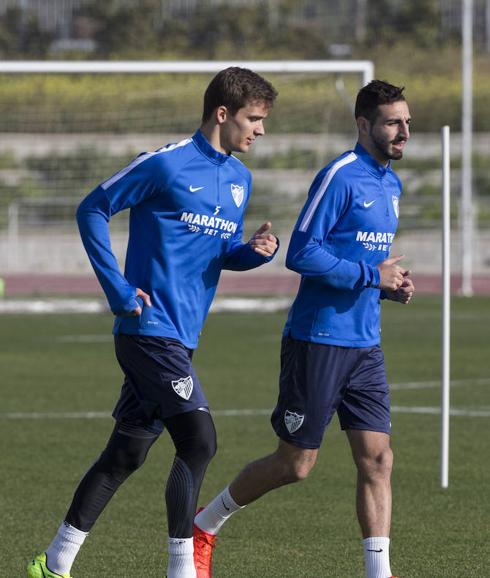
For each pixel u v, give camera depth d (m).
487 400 38.56
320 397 17.55
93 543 20.98
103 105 111.31
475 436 32.09
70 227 107.44
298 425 17.64
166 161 16.91
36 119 112.50
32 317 69.31
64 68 63.31
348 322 17.56
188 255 17.17
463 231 84.94
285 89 104.12
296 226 17.55
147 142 111.06
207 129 17.34
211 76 107.88
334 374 17.53
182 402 16.84
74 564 19.55
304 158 110.81
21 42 144.62
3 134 112.88
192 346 17.38
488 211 110.31
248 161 111.44
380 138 17.62
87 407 36.97
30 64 63.62
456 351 52.22
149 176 16.84
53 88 113.62
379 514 17.36
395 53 143.25
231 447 30.53
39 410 36.38
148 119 110.44
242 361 48.53
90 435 32.12
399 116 17.59
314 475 27.12
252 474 18.06
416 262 106.69
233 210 17.52
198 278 17.38
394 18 149.75
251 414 35.69
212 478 26.81
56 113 112.31
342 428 18.00
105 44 146.25
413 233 108.12
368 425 17.62
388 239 18.05
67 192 109.50
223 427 33.50
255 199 106.94
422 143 124.38
